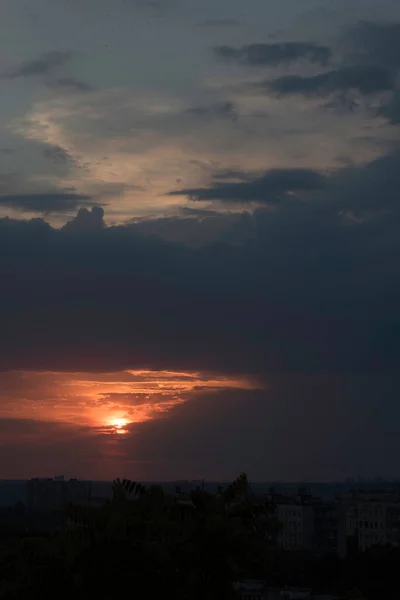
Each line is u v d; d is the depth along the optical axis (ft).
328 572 354.33
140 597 104.37
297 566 357.82
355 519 537.65
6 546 113.19
